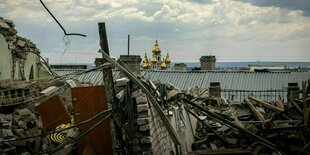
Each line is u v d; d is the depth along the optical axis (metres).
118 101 10.95
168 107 12.77
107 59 10.53
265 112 18.33
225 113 17.38
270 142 13.75
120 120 10.48
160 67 65.38
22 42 21.41
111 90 10.55
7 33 18.98
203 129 15.55
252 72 37.44
